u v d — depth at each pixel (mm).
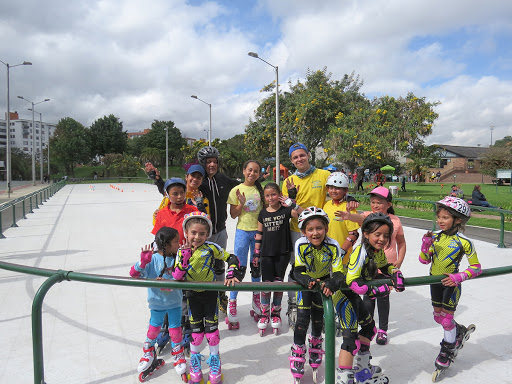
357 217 3477
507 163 41125
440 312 3244
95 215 13734
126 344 3721
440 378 3070
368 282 2523
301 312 2998
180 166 74500
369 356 2902
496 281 5656
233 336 3910
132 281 2354
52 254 7551
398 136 21125
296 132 25422
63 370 3232
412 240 8984
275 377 3111
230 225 11289
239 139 70312
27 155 76625
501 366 3268
